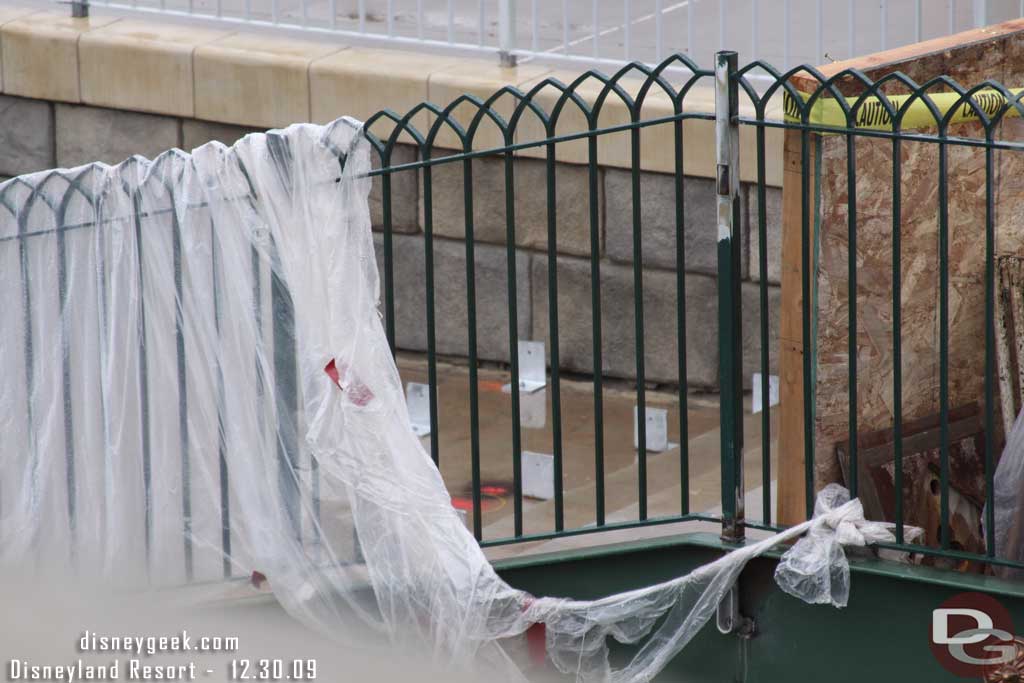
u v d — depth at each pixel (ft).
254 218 47.55
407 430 47.83
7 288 49.75
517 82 74.69
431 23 85.51
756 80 71.77
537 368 77.05
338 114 77.61
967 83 52.13
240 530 49.44
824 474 50.11
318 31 79.15
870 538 47.01
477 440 50.11
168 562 49.83
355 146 46.78
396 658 48.70
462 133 48.11
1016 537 51.01
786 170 48.70
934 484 52.49
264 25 79.82
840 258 48.78
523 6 87.66
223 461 49.16
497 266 78.74
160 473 49.32
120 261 48.62
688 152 72.64
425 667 48.47
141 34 82.12
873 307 50.11
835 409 49.88
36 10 86.07
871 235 49.44
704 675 49.80
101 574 50.08
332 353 47.21
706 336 75.61
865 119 48.34
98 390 49.62
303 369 47.44
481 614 47.70
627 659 49.24
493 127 75.31
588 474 69.10
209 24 80.94
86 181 48.60
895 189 45.37
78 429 49.90
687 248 74.79
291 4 90.02
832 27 82.69
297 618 48.98
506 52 76.38
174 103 80.74
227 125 80.74
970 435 53.93
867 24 82.17
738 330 48.01
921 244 51.03
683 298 48.98
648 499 64.54
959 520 53.52
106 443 49.52
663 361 76.89
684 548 49.88
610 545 50.65
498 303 79.30
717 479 66.39
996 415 54.29
